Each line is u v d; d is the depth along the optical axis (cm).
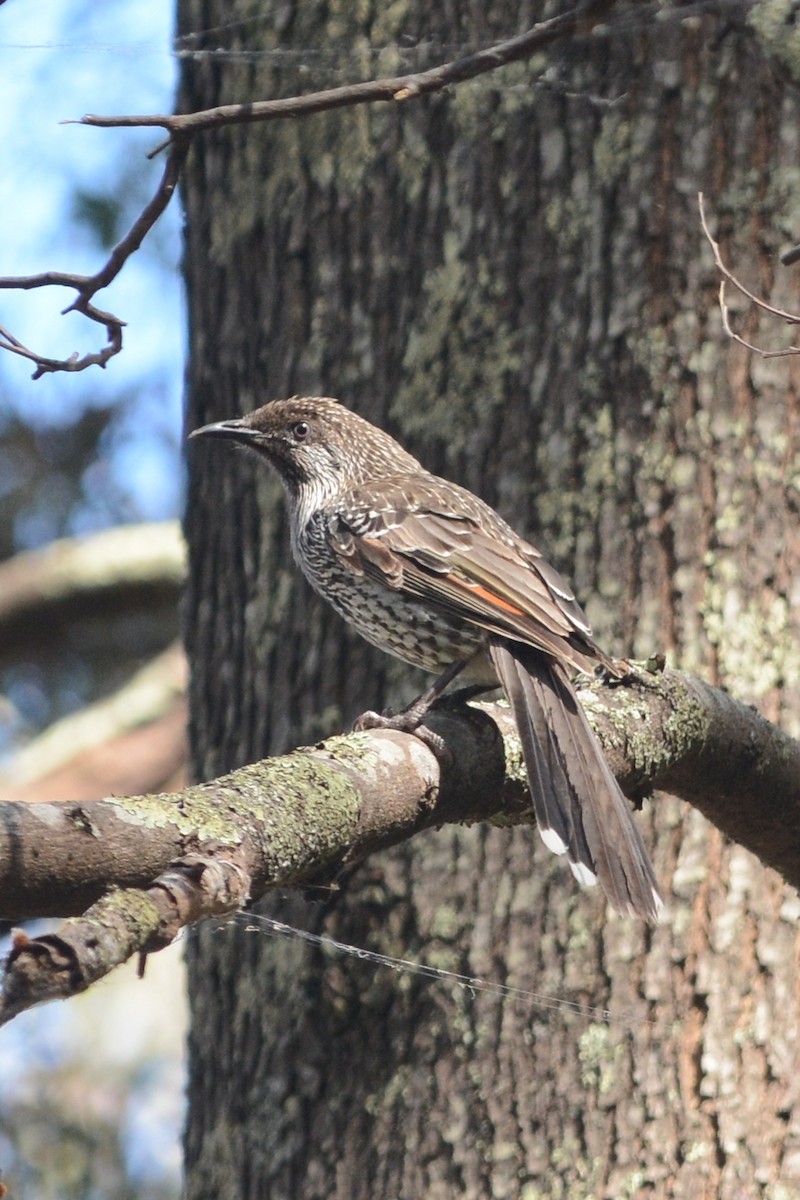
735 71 934
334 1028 907
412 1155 881
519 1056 877
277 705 971
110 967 450
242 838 561
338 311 982
